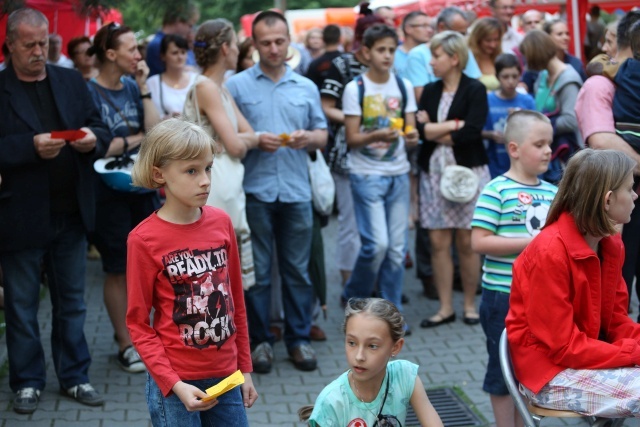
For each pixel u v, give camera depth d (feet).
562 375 11.05
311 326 20.56
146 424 15.70
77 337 16.58
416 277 26.40
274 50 18.04
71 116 15.89
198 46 17.22
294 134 17.94
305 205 18.67
